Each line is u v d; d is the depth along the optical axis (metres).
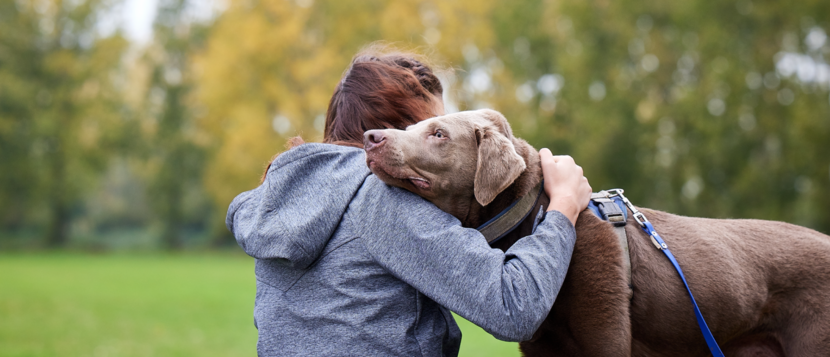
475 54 27.50
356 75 2.69
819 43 19.14
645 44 24.19
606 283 2.46
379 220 2.11
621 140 23.14
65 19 35.28
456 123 2.58
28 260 26.80
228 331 9.15
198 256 33.09
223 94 27.28
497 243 2.62
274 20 28.08
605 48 24.45
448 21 26.25
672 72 24.20
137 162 38.81
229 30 28.00
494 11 26.84
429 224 2.09
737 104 20.20
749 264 2.79
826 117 17.94
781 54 20.14
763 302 2.78
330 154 2.28
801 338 2.74
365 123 2.63
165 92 38.66
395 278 2.13
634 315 2.65
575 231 2.33
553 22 26.61
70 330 9.05
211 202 39.22
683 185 23.20
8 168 34.31
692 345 2.72
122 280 17.52
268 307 2.19
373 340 2.07
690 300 2.66
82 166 35.94
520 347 2.76
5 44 34.62
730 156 20.72
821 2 17.78
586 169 23.53
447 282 2.02
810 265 2.80
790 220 20.58
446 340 2.26
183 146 37.88
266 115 27.31
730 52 20.30
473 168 2.57
